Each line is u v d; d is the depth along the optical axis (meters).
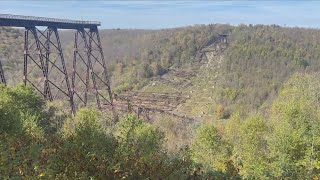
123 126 12.01
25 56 36.12
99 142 10.76
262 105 91.94
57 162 9.97
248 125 26.17
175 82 119.56
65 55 106.81
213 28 146.50
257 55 123.06
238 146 27.75
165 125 53.34
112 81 120.62
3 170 9.01
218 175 13.20
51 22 39.09
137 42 142.88
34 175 9.23
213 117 87.31
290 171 18.92
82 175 9.70
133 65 128.25
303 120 21.22
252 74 114.75
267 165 19.33
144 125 12.62
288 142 19.89
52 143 10.65
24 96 21.83
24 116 14.70
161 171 11.20
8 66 74.62
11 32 90.31
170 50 135.75
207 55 134.25
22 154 9.48
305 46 123.81
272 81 108.44
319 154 19.58
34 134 11.79
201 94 110.00
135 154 11.19
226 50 131.25
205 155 26.14
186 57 133.88
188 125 53.84
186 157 12.91
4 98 18.17
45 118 19.47
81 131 10.99
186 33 142.75
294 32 132.75
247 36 134.50
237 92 105.19
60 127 15.55
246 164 21.56
